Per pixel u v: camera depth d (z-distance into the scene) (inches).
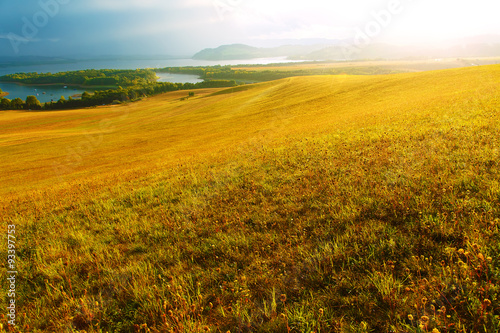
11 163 1318.9
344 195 200.8
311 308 108.0
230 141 1048.2
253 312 113.6
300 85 3024.1
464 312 93.7
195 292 131.0
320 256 136.4
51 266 177.2
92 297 139.3
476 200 149.9
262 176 313.1
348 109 1387.8
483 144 246.7
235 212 217.0
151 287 136.6
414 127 424.8
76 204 354.0
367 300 106.5
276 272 134.6
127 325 120.6
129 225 235.5
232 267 146.9
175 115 2679.6
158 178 459.5
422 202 160.1
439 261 116.5
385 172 231.6
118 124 2504.9
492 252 111.9
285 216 193.6
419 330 88.6
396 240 136.8
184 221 223.5
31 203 433.4
